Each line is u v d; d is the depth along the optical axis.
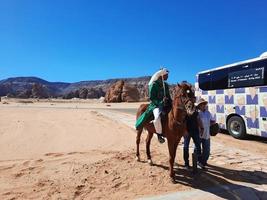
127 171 9.37
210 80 17.78
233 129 15.96
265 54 14.10
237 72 15.71
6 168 9.96
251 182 8.77
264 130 14.07
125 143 14.36
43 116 28.42
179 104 8.30
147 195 7.80
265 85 13.98
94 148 13.52
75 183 8.48
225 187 8.31
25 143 15.00
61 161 10.77
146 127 9.98
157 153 11.62
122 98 91.62
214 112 17.41
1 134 17.53
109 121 23.38
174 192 7.99
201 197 7.74
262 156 11.69
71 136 16.86
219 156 11.59
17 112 34.00
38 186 8.28
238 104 15.62
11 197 7.57
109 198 7.62
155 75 9.48
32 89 175.62
